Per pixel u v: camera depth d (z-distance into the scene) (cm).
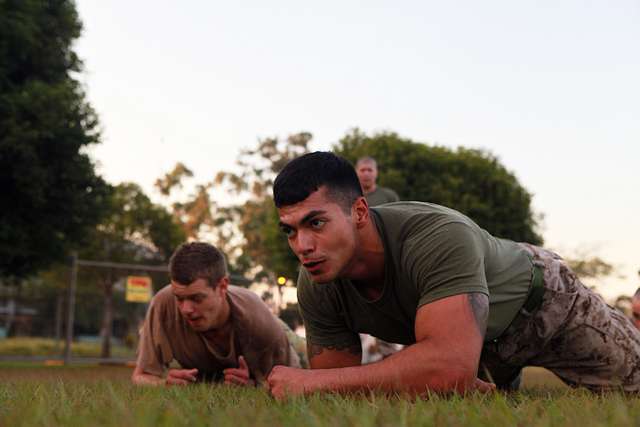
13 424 155
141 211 3241
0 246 1561
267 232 2661
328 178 247
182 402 212
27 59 1709
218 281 438
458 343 246
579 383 349
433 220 273
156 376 472
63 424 154
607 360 338
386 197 798
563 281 324
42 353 1745
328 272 252
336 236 249
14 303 1748
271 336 466
